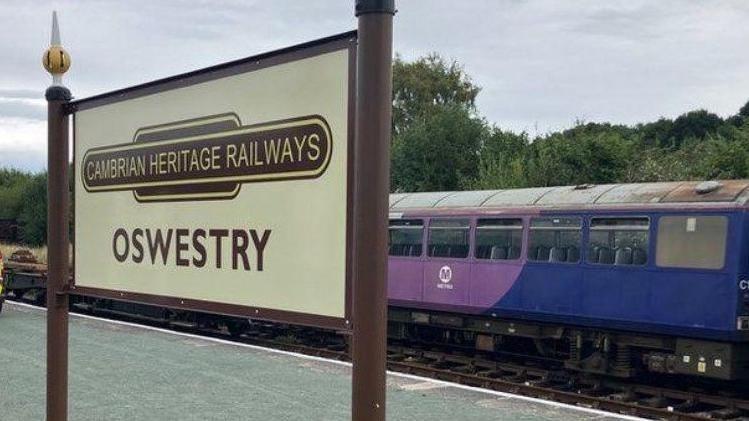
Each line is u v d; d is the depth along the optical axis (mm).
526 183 26516
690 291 11188
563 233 12977
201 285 2637
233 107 2494
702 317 11031
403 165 34812
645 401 11531
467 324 14953
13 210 44969
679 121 50000
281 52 2299
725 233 10859
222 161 2537
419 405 8227
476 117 35312
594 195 12828
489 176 28266
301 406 7934
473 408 8094
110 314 19422
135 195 2955
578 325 12836
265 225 2385
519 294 13547
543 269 13188
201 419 7316
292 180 2287
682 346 11516
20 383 8781
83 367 9992
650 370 12039
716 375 11070
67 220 3410
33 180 43781
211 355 11016
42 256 29562
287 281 2311
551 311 13031
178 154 2736
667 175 24297
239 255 2479
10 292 23234
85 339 12406
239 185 2475
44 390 8398
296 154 2270
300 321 2248
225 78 2518
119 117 3051
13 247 32281
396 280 15867
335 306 2154
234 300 2500
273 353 11273
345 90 2119
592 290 12445
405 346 17125
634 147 26641
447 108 35719
